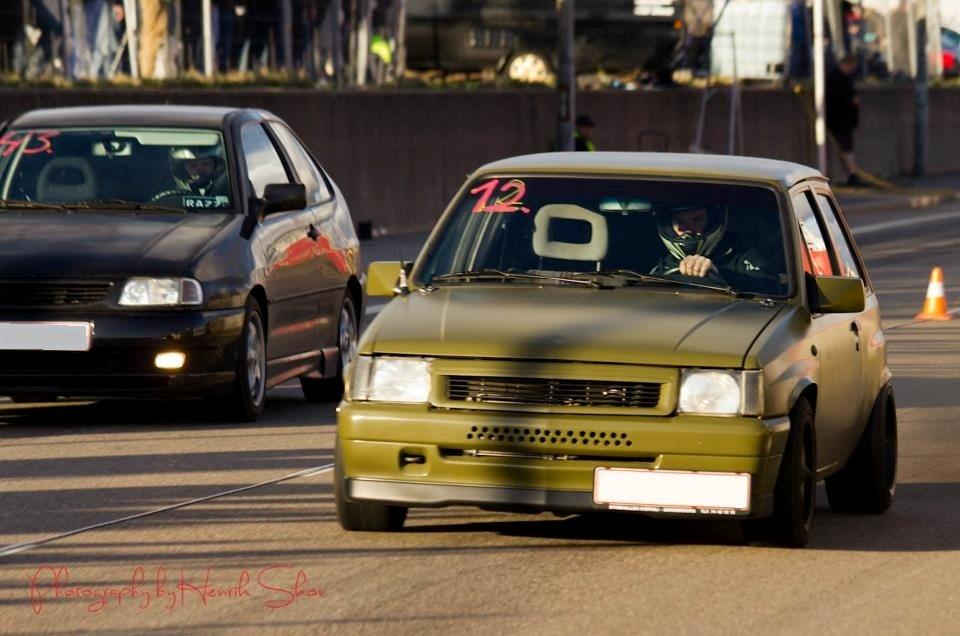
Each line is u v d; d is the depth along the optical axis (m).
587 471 22.33
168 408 37.75
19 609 20.27
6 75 72.25
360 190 85.44
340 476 23.67
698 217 25.38
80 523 25.23
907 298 64.75
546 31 112.56
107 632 19.31
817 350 24.41
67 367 33.75
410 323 23.59
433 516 25.72
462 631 19.34
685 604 20.67
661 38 116.94
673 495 22.23
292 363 37.94
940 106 143.88
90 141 37.56
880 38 158.25
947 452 33.84
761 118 117.94
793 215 25.50
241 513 26.09
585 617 20.00
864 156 131.88
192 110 38.56
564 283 24.77
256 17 93.94
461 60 112.56
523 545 23.84
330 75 98.44
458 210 26.14
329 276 39.91
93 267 33.88
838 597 21.22
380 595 20.98
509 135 96.06
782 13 130.88
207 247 34.84
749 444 22.19
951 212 109.69
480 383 22.72
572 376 22.50
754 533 23.56
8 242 34.44
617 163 26.36
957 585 22.05
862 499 27.33
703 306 24.08
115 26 86.50
